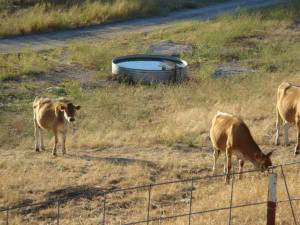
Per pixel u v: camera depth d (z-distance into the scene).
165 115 22.94
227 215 13.54
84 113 22.98
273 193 11.15
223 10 43.09
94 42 34.00
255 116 22.09
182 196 15.27
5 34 34.75
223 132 15.75
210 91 25.75
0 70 27.94
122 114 23.06
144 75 27.39
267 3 45.31
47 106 18.38
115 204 14.80
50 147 19.47
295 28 37.66
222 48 33.38
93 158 18.02
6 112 23.16
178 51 32.53
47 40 34.38
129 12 40.00
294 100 18.50
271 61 31.11
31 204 14.66
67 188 15.63
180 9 42.78
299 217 13.25
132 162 17.52
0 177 16.00
